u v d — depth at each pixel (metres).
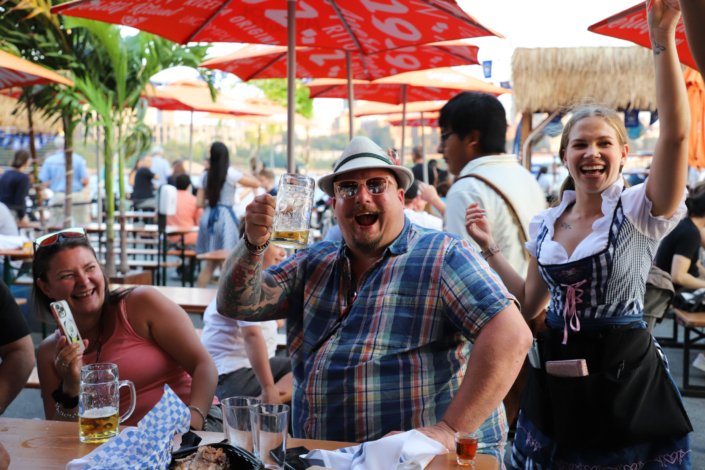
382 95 7.20
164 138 25.95
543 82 7.10
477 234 2.50
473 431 1.63
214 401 2.58
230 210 7.50
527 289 2.35
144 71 6.57
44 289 2.26
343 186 1.88
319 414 1.86
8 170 9.09
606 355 1.92
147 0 3.11
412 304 1.84
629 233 1.95
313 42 3.77
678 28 2.65
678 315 4.71
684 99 1.82
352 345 1.84
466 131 2.79
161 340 2.35
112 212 6.54
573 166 2.07
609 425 1.85
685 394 4.55
